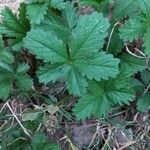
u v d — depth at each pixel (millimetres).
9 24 173
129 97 162
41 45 156
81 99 160
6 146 171
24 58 184
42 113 177
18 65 172
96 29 155
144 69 176
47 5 167
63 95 184
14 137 175
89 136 176
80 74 155
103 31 155
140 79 182
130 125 180
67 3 174
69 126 178
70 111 180
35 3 168
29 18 165
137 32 160
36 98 183
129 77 162
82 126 178
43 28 169
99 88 163
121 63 168
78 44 156
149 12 160
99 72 153
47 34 156
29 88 170
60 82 182
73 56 157
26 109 179
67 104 180
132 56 175
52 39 156
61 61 157
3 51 170
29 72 186
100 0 170
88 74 154
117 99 162
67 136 175
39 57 155
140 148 176
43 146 160
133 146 176
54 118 177
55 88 183
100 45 155
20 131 176
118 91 162
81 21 156
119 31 168
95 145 175
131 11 171
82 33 155
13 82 173
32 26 168
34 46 155
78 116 159
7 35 172
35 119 176
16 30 175
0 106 182
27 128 175
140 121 179
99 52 155
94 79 162
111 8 180
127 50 176
